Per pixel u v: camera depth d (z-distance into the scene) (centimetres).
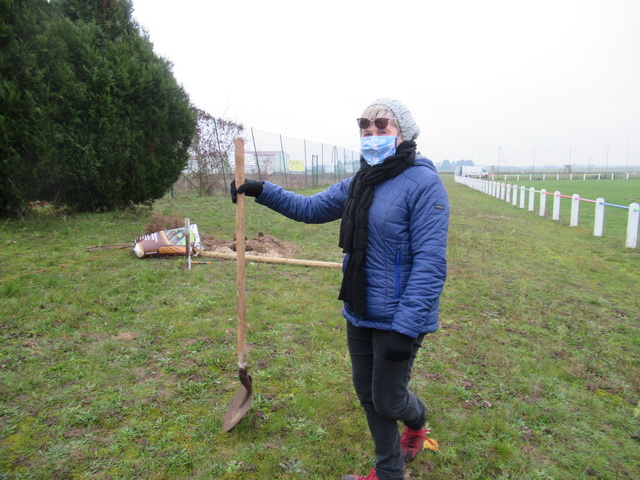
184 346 411
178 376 358
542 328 514
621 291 688
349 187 232
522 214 1806
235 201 279
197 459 264
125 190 1072
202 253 730
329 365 388
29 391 326
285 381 358
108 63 978
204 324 458
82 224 928
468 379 380
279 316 497
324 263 706
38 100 880
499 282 700
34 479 243
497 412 328
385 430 231
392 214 211
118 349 397
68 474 249
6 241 754
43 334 420
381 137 216
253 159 2022
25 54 853
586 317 559
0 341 399
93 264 645
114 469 254
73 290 530
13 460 257
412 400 246
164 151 1130
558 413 333
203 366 376
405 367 216
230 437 286
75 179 991
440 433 302
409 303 199
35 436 279
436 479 260
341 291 226
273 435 291
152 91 1071
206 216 1184
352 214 220
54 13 995
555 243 1106
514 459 281
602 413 336
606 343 475
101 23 1060
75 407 310
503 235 1200
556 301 620
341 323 482
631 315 571
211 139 1761
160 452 270
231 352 402
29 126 862
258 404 323
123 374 357
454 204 2158
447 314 544
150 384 344
